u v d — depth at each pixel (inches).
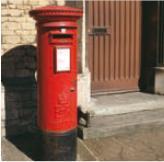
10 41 213.8
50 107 168.6
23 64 218.7
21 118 213.0
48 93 167.8
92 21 257.8
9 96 208.1
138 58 279.6
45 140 173.3
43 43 165.2
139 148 194.4
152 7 269.7
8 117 209.3
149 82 277.0
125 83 276.4
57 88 166.4
